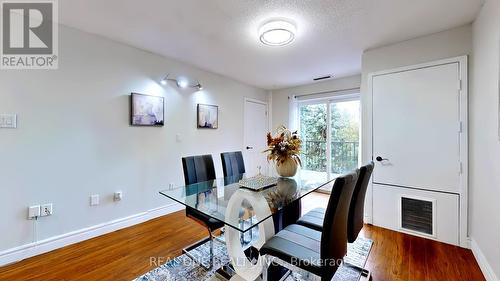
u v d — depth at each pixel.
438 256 2.04
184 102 3.37
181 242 2.31
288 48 2.75
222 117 4.03
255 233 2.40
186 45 2.70
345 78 4.09
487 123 1.76
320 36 2.41
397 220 2.55
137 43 2.64
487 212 1.76
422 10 1.92
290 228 1.65
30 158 2.04
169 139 3.17
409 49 2.47
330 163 4.40
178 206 3.26
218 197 1.95
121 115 2.66
